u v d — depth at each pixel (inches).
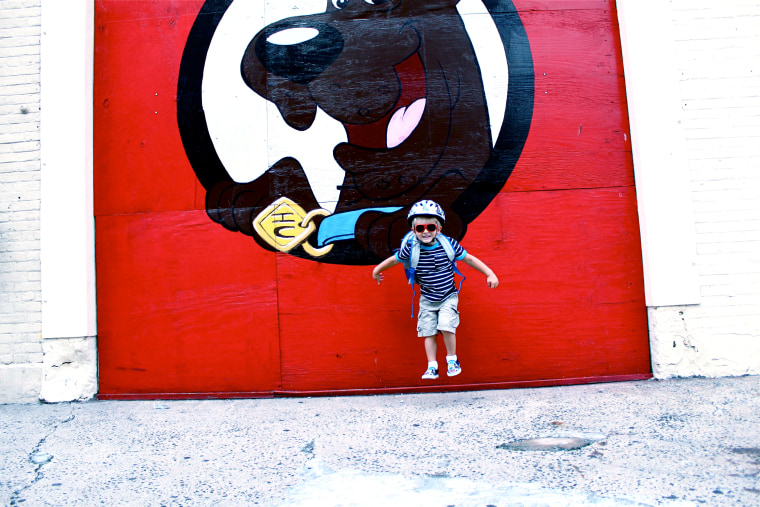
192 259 174.1
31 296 173.3
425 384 167.9
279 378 170.1
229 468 116.6
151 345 172.9
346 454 121.5
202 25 179.3
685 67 170.2
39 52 178.9
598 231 170.1
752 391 148.3
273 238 173.0
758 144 167.6
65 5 177.9
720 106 169.0
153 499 103.7
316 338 170.2
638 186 168.4
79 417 153.3
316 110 175.8
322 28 178.1
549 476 105.7
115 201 176.2
